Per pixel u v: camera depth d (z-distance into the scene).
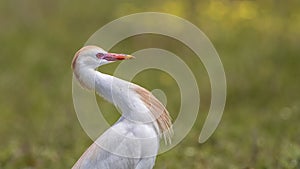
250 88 22.45
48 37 29.22
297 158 15.12
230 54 25.34
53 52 27.73
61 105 22.30
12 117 21.53
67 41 28.70
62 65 26.53
